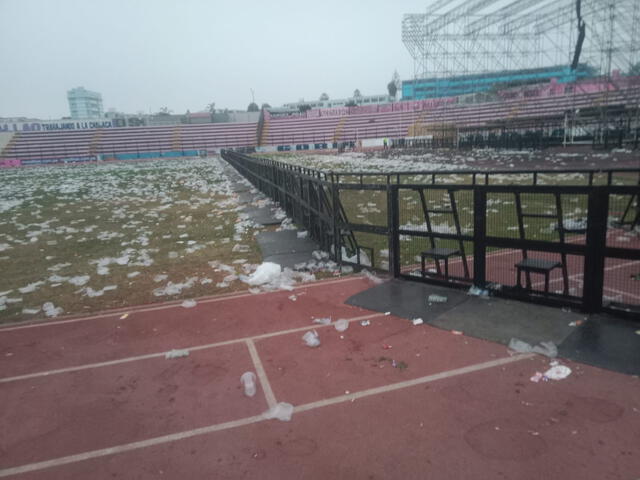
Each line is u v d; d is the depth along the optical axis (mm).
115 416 3326
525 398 3172
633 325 4043
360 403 3264
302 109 87312
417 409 3143
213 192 19375
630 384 3215
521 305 4727
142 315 5332
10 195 22000
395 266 6008
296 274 6551
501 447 2709
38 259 8711
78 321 5246
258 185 19000
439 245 7832
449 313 4703
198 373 3877
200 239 9844
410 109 64375
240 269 7188
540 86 40844
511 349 3852
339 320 4672
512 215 9531
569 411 2990
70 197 19984
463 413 3059
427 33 39781
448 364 3713
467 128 40906
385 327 4539
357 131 70500
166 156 69688
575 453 2613
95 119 86000
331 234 7059
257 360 4035
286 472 2631
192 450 2891
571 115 32219
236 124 78188
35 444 3059
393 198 5832
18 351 4512
